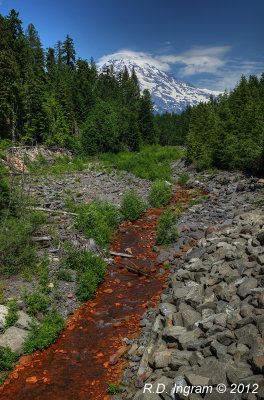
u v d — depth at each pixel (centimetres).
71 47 9394
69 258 1156
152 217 1942
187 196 2567
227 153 3059
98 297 1026
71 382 651
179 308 814
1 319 784
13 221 1232
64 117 5597
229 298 752
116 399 593
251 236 1087
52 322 836
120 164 4016
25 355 733
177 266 1187
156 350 680
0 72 4481
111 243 1512
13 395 614
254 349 524
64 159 4162
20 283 982
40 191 2253
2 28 5519
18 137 4575
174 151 6369
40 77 6188
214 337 612
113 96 9331
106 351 756
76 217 1609
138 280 1149
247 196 2000
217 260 1027
